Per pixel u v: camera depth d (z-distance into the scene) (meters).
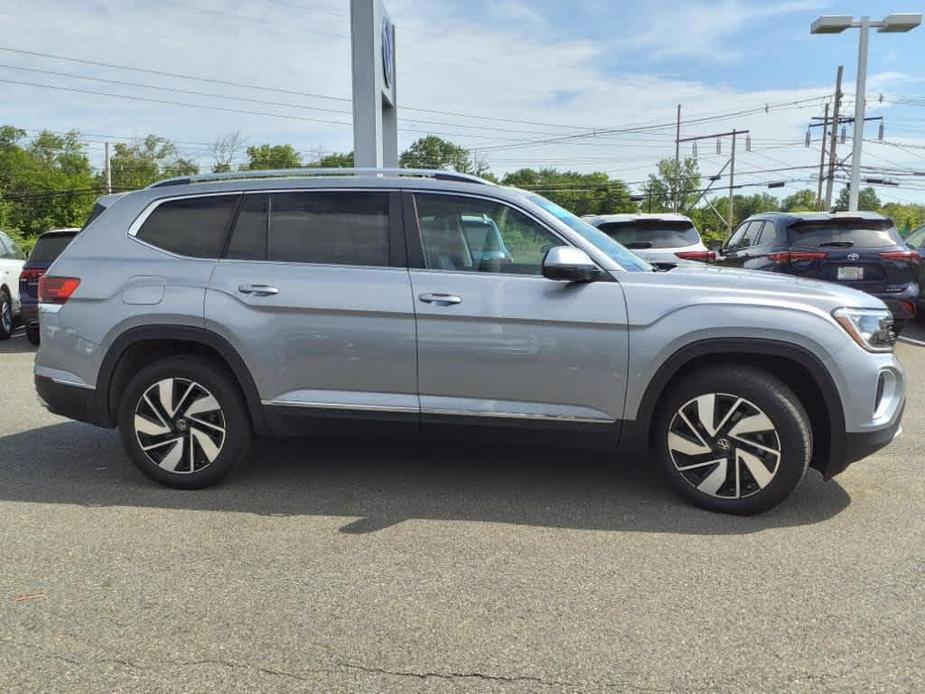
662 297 4.09
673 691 2.59
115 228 4.70
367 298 4.27
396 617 3.07
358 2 11.14
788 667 2.72
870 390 3.99
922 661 2.76
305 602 3.19
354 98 11.32
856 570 3.47
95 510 4.25
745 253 10.47
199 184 4.70
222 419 4.49
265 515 4.17
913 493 4.49
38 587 3.32
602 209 87.69
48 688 2.61
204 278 4.46
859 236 9.37
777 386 4.00
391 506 4.30
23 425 6.18
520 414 4.23
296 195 4.53
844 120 49.19
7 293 11.86
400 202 4.43
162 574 3.45
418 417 4.32
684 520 4.08
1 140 74.94
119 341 4.52
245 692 2.59
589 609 3.13
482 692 2.59
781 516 4.13
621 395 4.13
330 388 4.38
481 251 4.33
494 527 3.99
